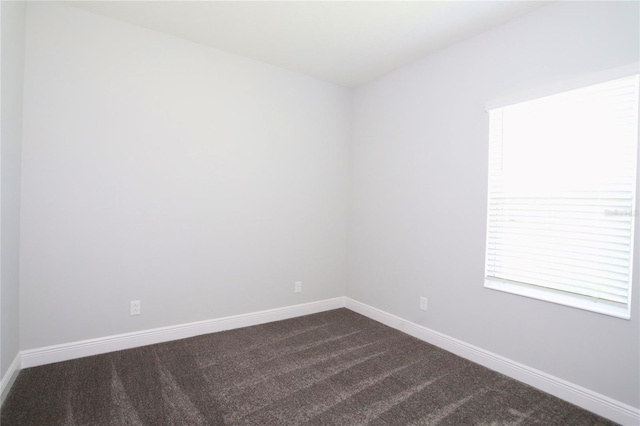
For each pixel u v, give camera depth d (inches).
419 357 99.8
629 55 69.0
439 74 108.5
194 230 109.8
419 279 114.7
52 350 88.9
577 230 78.8
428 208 111.7
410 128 118.7
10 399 72.9
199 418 69.4
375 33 99.0
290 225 131.7
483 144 95.6
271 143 125.5
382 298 129.7
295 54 114.8
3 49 67.8
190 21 95.1
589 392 74.4
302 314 136.2
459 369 92.6
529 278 87.8
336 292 146.6
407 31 97.2
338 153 144.5
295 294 134.4
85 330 93.4
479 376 88.8
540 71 83.0
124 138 97.1
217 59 112.3
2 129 68.7
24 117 83.6
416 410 73.9
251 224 122.0
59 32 87.6
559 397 79.0
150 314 103.1
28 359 85.7
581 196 78.0
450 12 86.8
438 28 95.0
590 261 76.9
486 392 81.3
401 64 120.6
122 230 97.7
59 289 89.5
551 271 83.6
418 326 114.3
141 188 100.2
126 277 98.8
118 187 96.7
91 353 94.2
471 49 99.0
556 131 82.1
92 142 92.6
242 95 117.9
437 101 109.0
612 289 73.5
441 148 107.5
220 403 74.8
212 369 89.9
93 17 91.8
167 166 104.2
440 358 99.3
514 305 88.2
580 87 75.1
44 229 87.0
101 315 95.6
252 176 121.5
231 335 113.3
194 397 76.8
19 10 77.9
